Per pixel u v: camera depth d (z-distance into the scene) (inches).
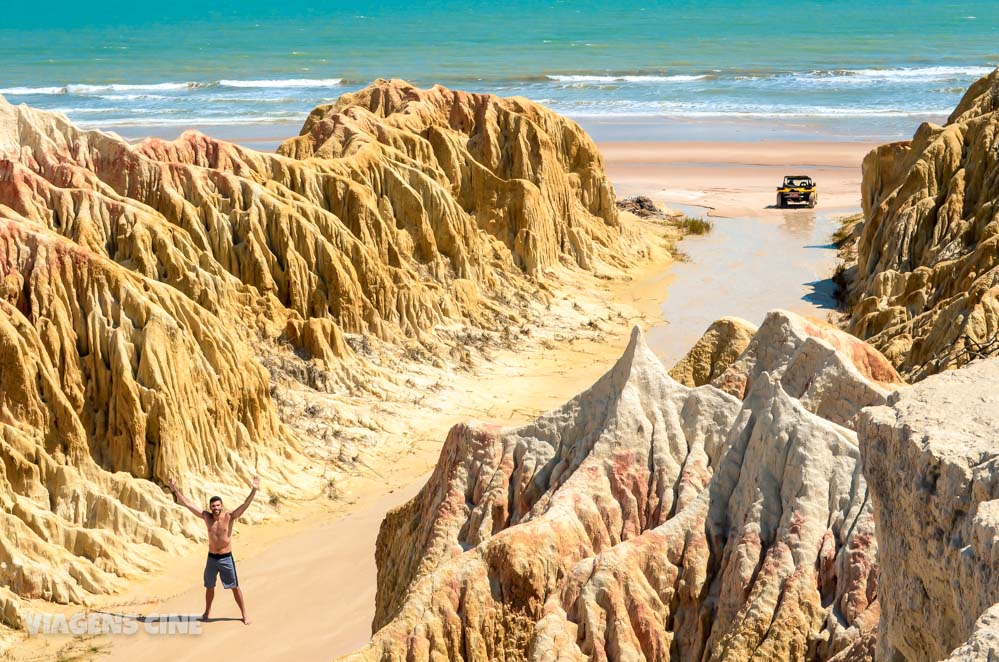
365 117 1792.6
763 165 3233.3
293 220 1357.0
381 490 1085.8
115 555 894.4
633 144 3636.8
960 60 6013.8
